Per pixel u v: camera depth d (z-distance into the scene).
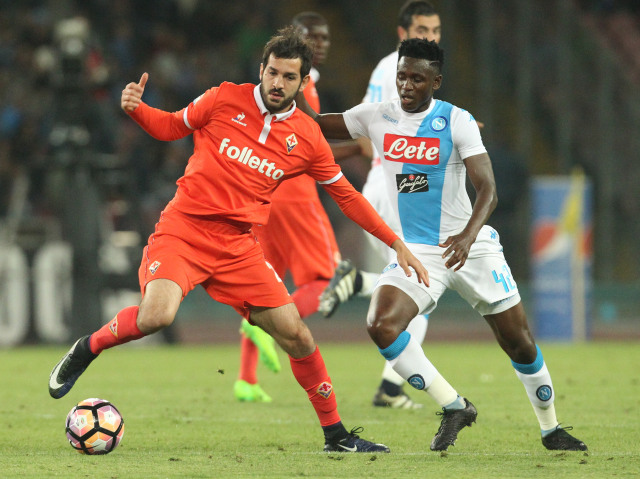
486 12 65.62
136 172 57.84
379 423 22.11
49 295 47.88
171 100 65.56
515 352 17.81
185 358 41.25
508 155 58.38
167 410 24.42
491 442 19.19
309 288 26.61
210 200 17.23
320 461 16.62
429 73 17.80
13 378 32.31
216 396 27.70
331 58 73.50
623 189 65.38
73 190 46.66
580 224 50.16
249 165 17.30
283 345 17.53
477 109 66.00
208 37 69.94
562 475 15.20
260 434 20.34
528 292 57.31
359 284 26.34
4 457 17.09
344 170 60.50
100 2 65.88
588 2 73.62
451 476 15.07
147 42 67.69
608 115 65.69
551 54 69.81
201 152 17.41
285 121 17.34
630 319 57.38
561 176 65.06
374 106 18.58
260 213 17.67
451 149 18.00
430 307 18.17
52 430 20.77
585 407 24.73
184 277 17.03
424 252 18.20
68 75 46.78
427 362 17.64
